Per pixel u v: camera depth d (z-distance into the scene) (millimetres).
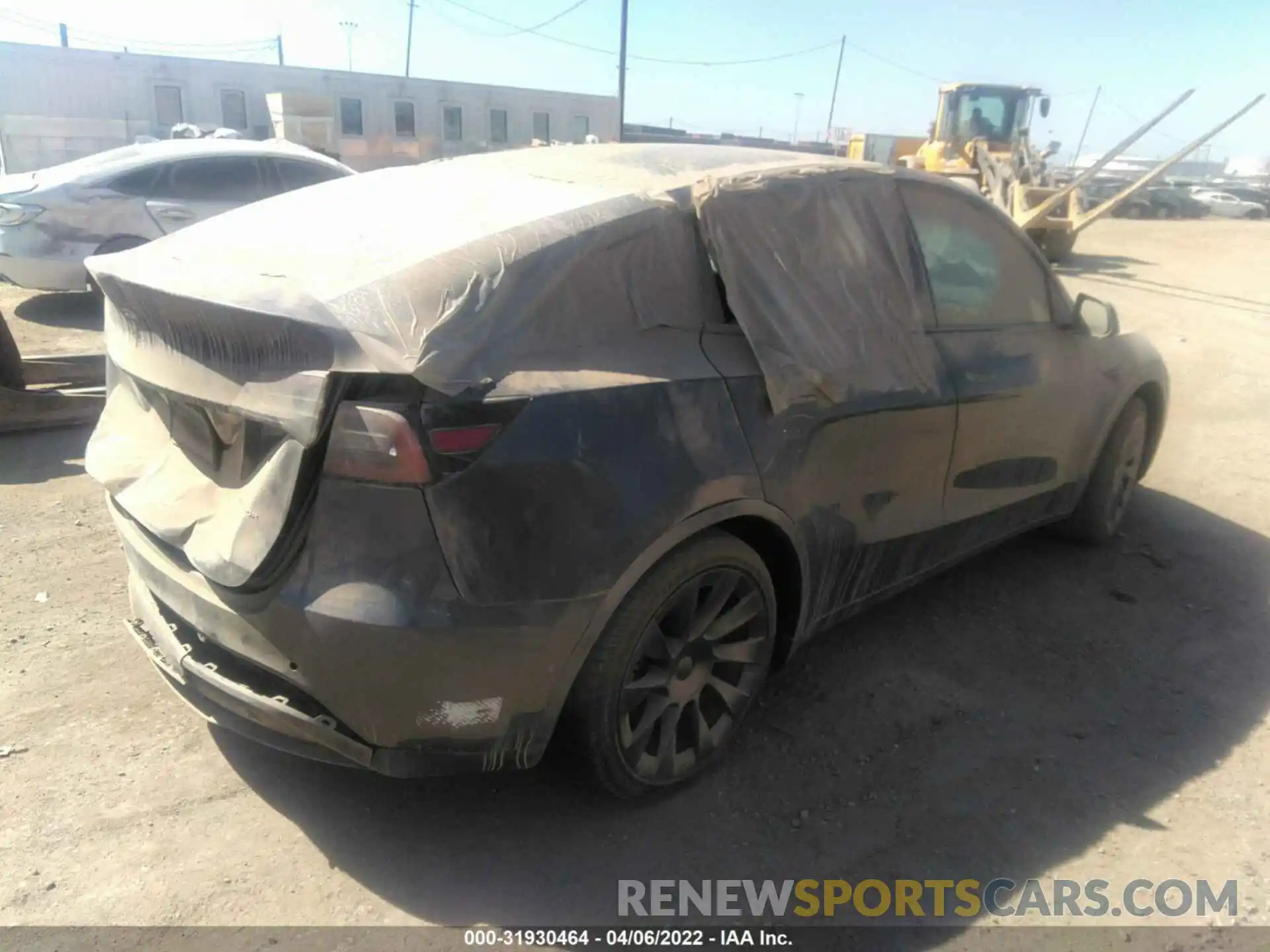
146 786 2842
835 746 3148
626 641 2512
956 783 2994
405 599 2176
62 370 6125
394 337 2156
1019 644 3840
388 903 2469
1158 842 2771
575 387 2352
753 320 2787
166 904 2430
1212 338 10648
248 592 2281
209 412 2418
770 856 2674
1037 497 4105
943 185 3607
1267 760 3168
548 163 3184
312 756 2451
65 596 3912
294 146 10195
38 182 8820
